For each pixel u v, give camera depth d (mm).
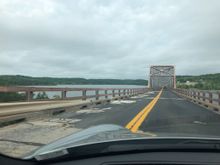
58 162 2648
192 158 2592
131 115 19406
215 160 2564
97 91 29812
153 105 28906
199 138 3002
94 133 3688
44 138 11414
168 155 2643
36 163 2609
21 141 10781
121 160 2596
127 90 47031
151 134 3486
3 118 13867
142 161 2576
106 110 23141
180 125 14805
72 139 3430
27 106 15961
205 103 27766
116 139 2977
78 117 18281
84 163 2602
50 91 19812
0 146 9930
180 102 34469
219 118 18016
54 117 18203
